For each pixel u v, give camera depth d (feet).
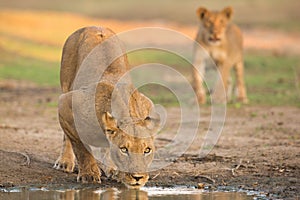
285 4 140.87
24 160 38.60
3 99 64.03
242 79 66.23
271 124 52.11
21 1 145.69
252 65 90.84
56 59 93.71
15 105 60.80
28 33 107.65
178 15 135.95
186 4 145.28
